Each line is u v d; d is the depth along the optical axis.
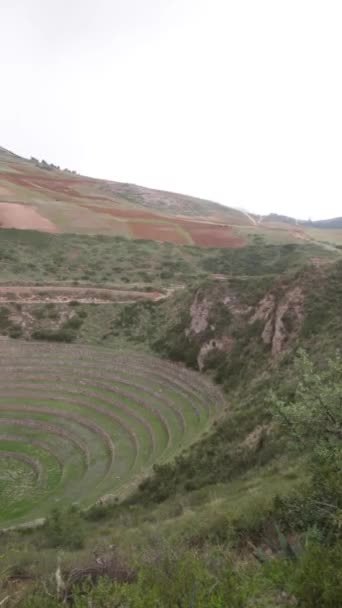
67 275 65.94
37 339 51.16
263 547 10.80
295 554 8.37
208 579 7.31
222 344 43.19
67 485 30.83
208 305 47.19
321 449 10.88
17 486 31.67
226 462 23.33
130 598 6.98
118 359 47.16
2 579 10.45
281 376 29.86
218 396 36.88
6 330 51.84
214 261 74.94
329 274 38.59
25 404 40.66
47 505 28.77
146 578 7.72
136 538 14.72
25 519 27.27
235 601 6.68
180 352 45.53
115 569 8.91
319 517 9.70
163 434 34.12
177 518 16.22
